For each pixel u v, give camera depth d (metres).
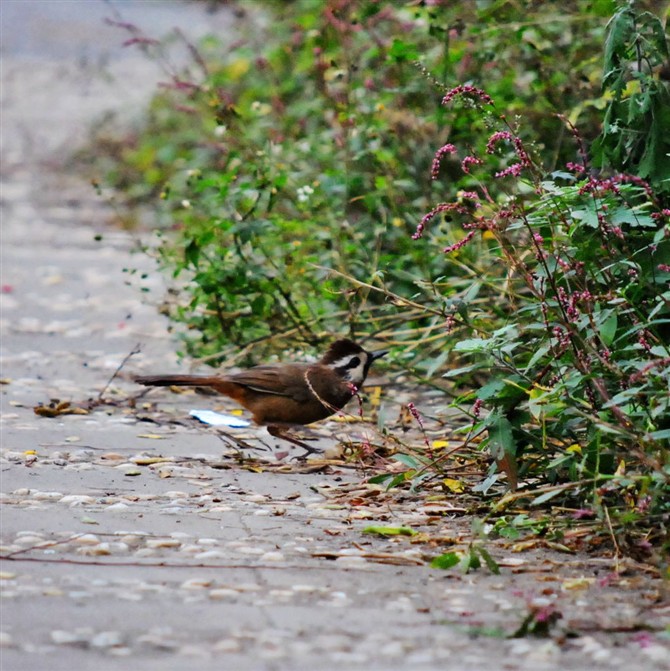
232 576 8.42
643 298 10.33
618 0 11.37
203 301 15.77
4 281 21.53
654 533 9.09
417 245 14.84
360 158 16.25
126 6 49.94
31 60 46.06
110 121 33.78
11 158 33.06
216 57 25.36
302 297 15.21
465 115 15.09
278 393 12.21
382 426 11.16
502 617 7.76
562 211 10.20
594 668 7.00
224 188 15.07
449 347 13.86
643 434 8.89
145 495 10.49
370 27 17.20
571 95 15.31
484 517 9.89
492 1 15.97
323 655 7.07
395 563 8.82
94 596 7.92
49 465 11.39
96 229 26.36
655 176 10.49
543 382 10.43
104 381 15.20
